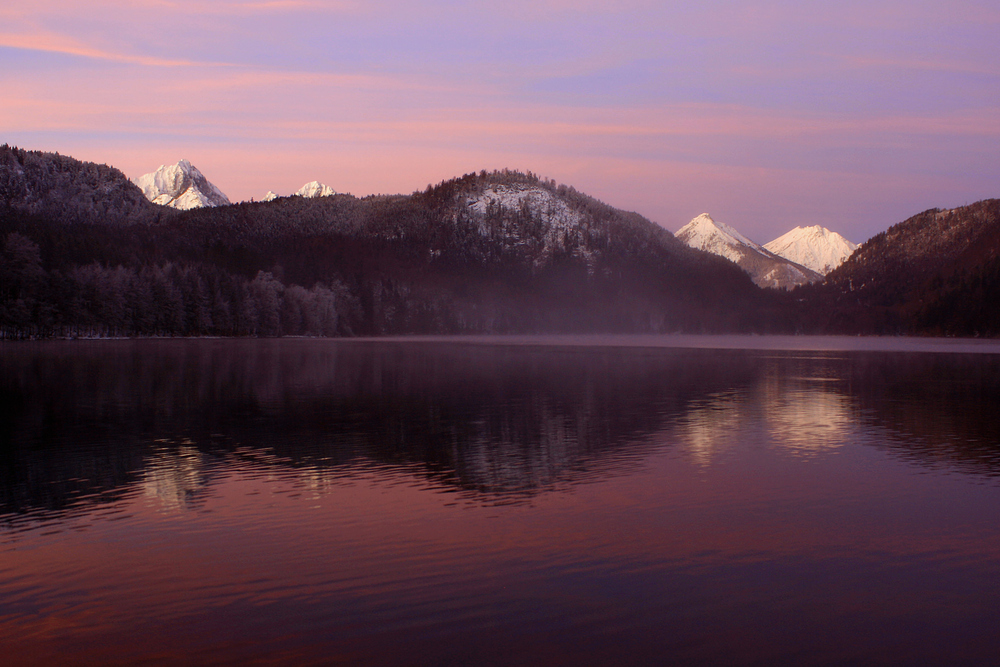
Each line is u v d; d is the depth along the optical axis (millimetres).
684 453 30781
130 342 142000
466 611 14680
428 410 44469
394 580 16250
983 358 113875
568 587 15867
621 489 24391
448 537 19203
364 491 24109
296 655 12953
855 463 28656
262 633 13758
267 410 44344
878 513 21469
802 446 32375
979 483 25219
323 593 15531
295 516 21172
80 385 57875
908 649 13242
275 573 16656
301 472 26984
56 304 142750
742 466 28125
